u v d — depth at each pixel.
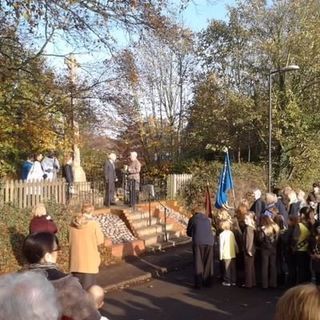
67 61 16.75
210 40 32.50
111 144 38.31
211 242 13.13
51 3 14.07
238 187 27.91
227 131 32.25
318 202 15.93
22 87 16.84
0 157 20.75
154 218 21.12
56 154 22.33
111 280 13.59
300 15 30.70
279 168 31.67
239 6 31.41
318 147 30.73
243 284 13.32
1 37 15.19
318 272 11.58
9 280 2.84
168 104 40.38
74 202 18.50
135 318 10.35
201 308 11.15
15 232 14.45
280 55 30.48
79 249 10.36
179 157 38.19
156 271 14.80
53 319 2.77
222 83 31.91
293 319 2.64
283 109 30.69
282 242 13.15
